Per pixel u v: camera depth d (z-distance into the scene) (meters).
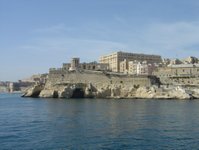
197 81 184.38
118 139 44.91
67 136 47.34
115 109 97.75
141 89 181.00
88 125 59.12
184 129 54.06
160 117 73.12
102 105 117.75
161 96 174.25
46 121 66.69
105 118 70.88
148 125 59.03
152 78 186.75
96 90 187.38
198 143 42.25
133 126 57.69
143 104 123.31
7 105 125.69
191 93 174.62
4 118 74.12
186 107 105.81
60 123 62.72
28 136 47.62
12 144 41.81
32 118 73.38
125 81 185.50
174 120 67.12
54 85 193.62
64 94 185.00
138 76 183.75
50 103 134.25
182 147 39.84
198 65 198.50
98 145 41.09
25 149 38.88
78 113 84.06
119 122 63.47
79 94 188.50
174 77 191.25
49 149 38.84
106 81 187.25
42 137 46.69
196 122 63.72
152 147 39.84
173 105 116.50
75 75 192.38
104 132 50.81
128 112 86.62
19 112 91.31
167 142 42.84
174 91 173.75
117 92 184.12
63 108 103.50
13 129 55.12
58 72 195.88
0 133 50.66
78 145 41.12
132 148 39.34
